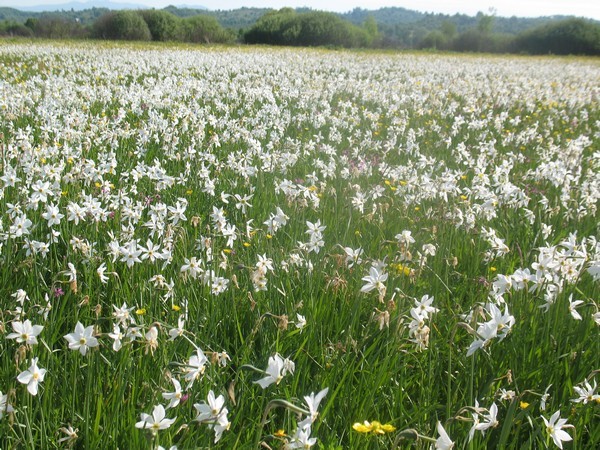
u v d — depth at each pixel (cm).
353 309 401
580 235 630
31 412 293
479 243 553
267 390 339
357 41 7175
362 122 1341
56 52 3194
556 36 7506
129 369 314
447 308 445
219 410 242
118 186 697
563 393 336
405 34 15638
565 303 392
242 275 459
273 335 386
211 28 6756
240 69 2531
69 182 638
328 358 368
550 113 1736
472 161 892
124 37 6250
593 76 3497
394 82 2256
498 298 381
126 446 291
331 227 589
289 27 7012
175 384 262
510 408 274
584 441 328
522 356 377
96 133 923
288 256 484
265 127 1027
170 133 907
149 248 422
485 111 1683
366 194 674
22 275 452
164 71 2292
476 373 368
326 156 930
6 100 1115
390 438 304
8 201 596
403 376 362
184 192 696
